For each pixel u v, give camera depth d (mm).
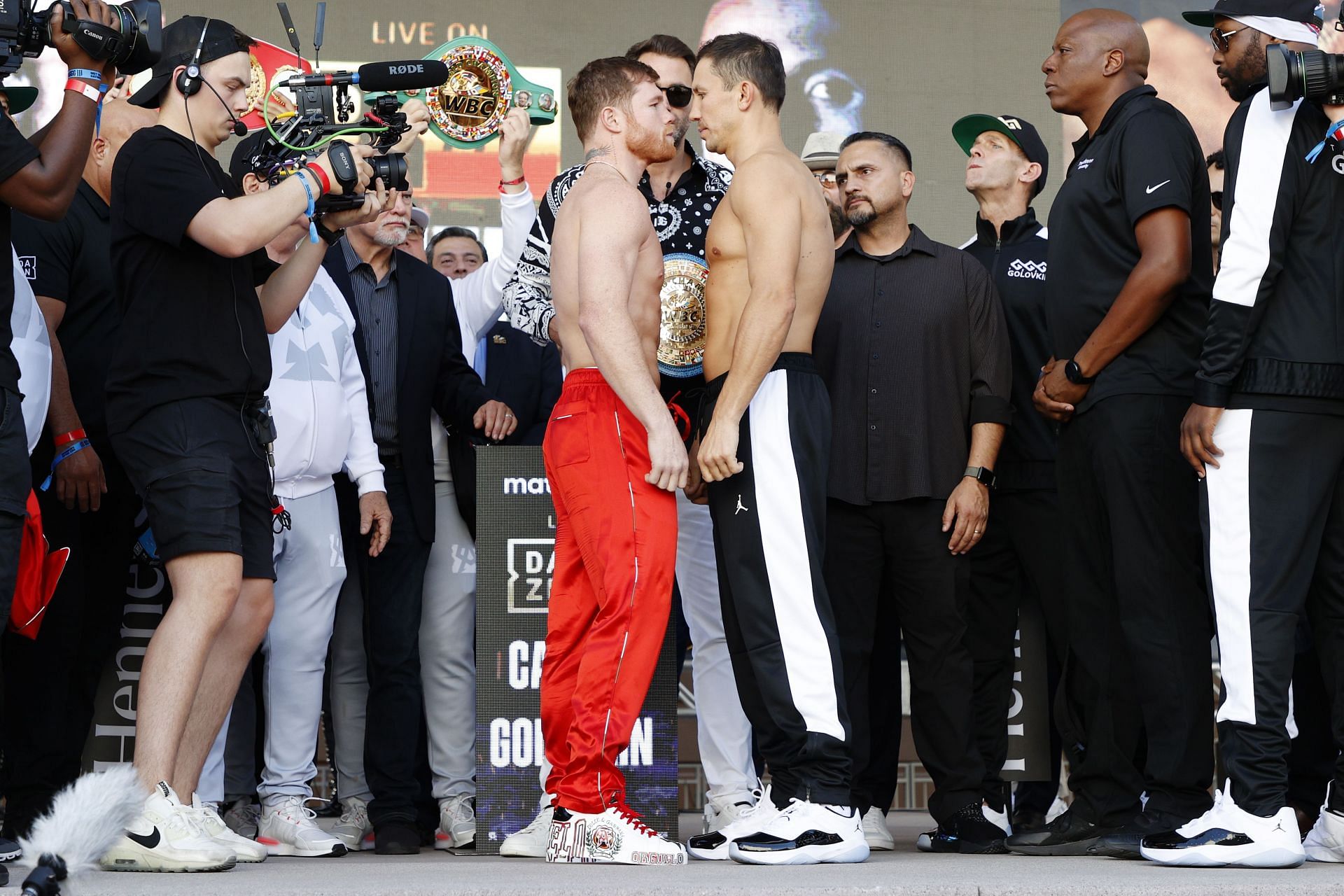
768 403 3240
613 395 3121
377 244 3934
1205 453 3102
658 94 3273
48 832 1466
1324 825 3301
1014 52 7121
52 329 3518
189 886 2449
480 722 3475
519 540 3488
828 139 4930
